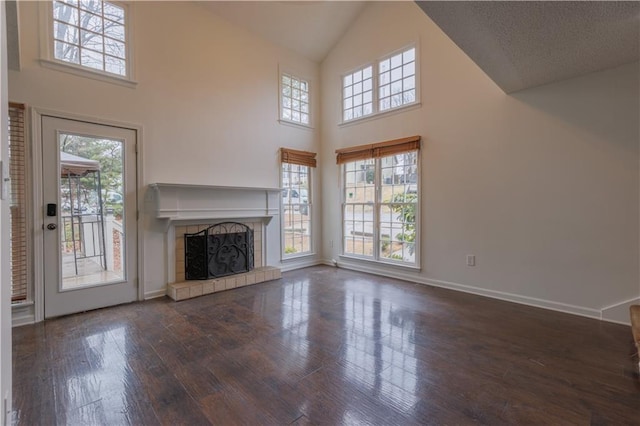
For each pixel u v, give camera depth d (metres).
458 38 2.33
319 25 4.88
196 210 3.87
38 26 2.96
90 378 2.00
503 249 3.56
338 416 1.66
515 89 3.35
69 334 2.66
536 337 2.59
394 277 4.61
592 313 3.02
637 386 1.91
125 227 3.49
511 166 3.48
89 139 3.27
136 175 3.57
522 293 3.44
